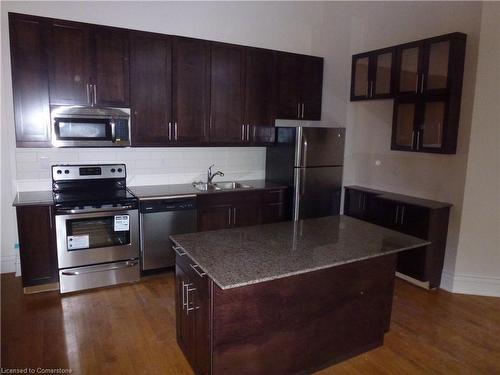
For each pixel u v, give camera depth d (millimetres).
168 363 2467
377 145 4426
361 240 2482
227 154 4727
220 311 1954
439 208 3539
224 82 4250
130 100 3752
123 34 3639
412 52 3709
